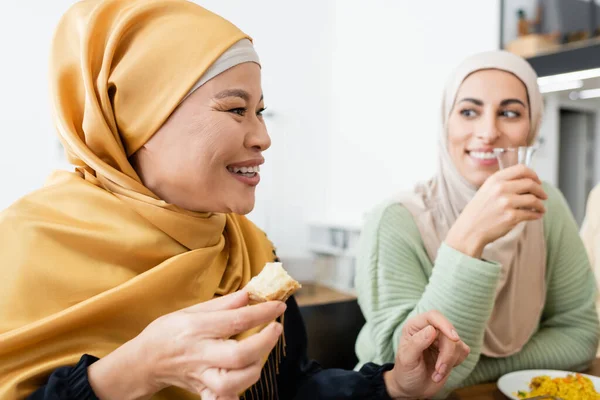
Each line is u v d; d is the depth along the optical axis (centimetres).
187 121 69
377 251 125
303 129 582
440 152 133
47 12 458
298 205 584
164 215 73
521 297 126
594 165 349
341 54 570
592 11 274
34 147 455
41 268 69
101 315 70
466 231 100
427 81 424
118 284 73
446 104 131
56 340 68
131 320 73
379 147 498
